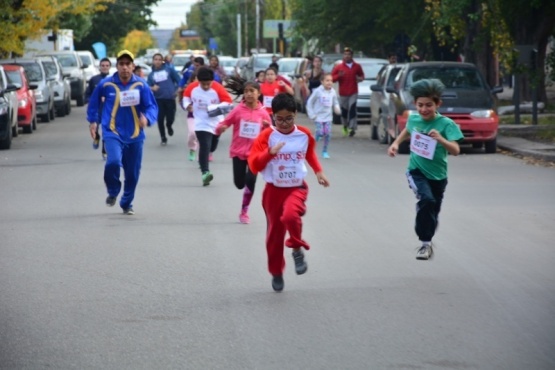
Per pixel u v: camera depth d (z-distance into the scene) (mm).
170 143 39188
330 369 10461
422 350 11156
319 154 35031
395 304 13305
